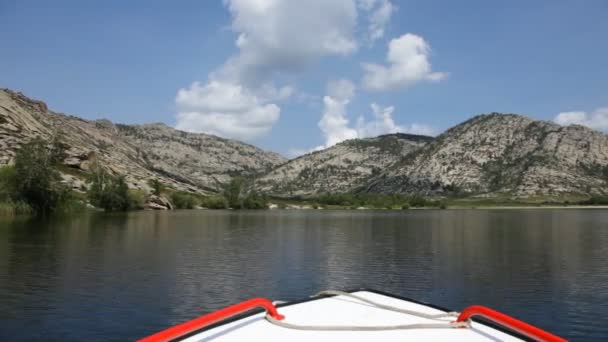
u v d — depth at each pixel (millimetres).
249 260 30844
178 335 4785
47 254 32719
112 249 36250
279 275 25172
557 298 20156
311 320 5973
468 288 22172
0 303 18406
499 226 73875
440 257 33219
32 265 27719
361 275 25422
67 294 20016
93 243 40312
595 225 76625
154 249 36750
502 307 18594
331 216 117125
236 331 5355
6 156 143625
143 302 18688
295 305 6719
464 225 76875
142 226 63781
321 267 28062
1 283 22281
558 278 24797
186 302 18766
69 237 45094
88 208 116188
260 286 22172
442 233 57719
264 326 5539
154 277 24156
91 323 15758
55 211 88000
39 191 83312
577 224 79875
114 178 140750
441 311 6652
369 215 127250
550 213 150250
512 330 5469
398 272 26500
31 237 44375
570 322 16562
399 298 7340
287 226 70750
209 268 27266
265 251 36312
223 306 18219
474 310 5551
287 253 35094
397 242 45219
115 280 23250
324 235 53500
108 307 17844
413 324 5605
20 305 18078
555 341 4621
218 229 61719
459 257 33156
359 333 5375
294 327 5480
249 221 85188
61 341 13977
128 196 122875
